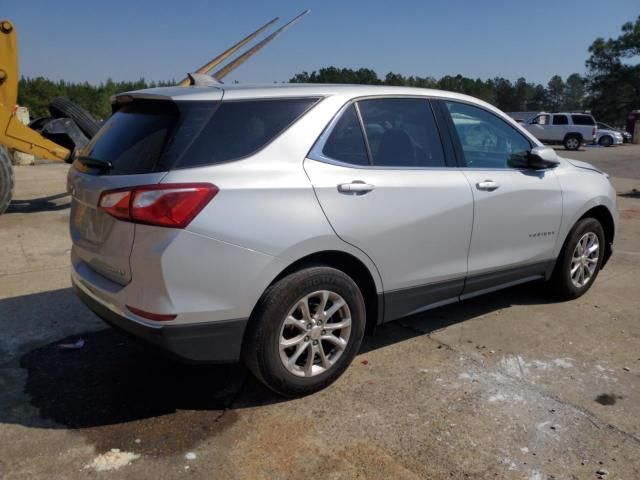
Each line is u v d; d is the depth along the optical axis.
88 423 3.10
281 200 3.05
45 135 9.76
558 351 4.04
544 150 4.37
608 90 52.72
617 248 7.09
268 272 3.02
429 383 3.55
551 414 3.22
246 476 2.68
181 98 3.01
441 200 3.75
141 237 2.81
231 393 3.43
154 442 2.94
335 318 3.43
